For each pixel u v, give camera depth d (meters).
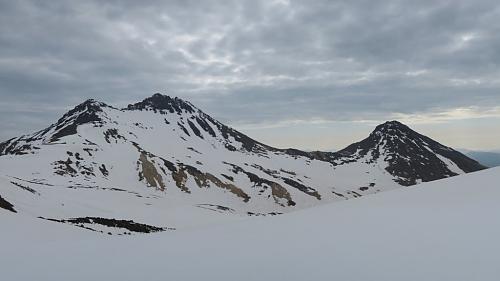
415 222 14.66
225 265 10.73
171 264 11.38
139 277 10.25
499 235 11.00
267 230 16.88
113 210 74.50
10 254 15.17
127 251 14.18
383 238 12.34
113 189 119.50
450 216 15.01
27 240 27.14
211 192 169.75
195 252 12.95
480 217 13.99
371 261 9.76
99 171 151.38
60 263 12.66
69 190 89.56
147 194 140.12
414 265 9.06
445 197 20.69
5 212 35.94
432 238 11.57
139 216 70.62
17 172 128.88
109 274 10.79
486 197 18.70
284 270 9.73
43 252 15.27
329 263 9.96
